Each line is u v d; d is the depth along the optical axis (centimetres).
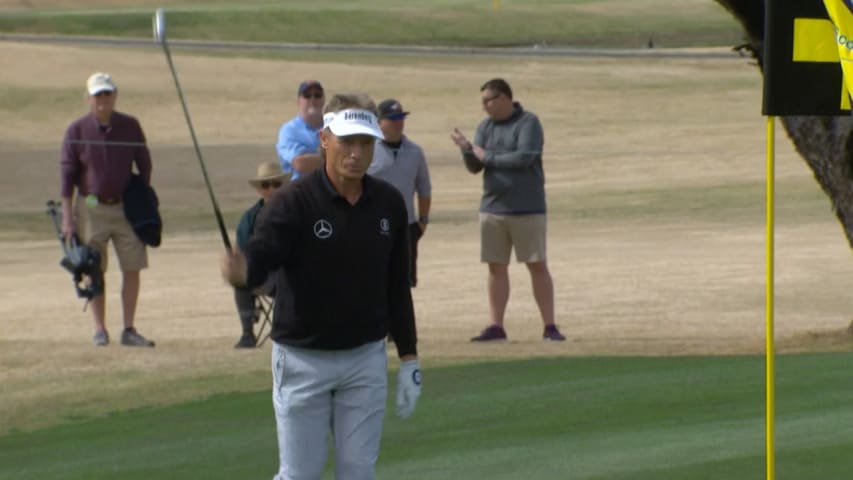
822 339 4431
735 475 2566
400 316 2167
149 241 4597
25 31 19150
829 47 2244
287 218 2047
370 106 2048
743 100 15025
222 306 5625
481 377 3762
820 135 4512
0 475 2953
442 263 6919
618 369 3784
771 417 2247
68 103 14538
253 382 3931
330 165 2061
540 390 3528
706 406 3225
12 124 13500
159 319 5303
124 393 3828
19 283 6525
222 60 17338
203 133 13312
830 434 2858
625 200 9594
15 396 3822
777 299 5588
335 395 2125
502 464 2773
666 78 16650
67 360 4347
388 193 2108
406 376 2170
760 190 9875
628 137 13012
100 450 3148
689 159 11562
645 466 2675
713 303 5484
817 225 8162
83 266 4544
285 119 14150
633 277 6297
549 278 4634
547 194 9969
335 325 2070
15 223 8856
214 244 7950
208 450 3078
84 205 4569
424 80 16412
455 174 11069
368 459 2120
